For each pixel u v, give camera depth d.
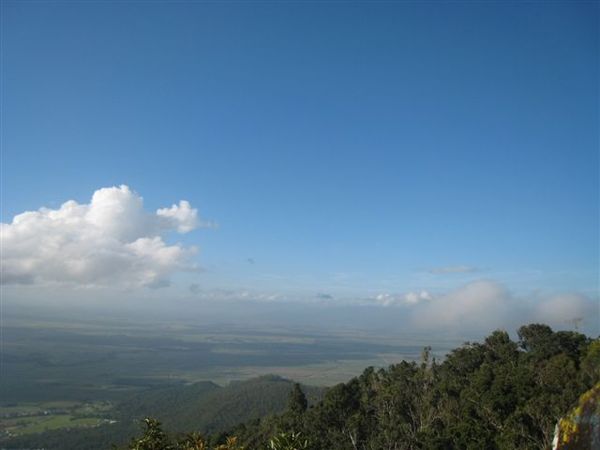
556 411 39.84
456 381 56.41
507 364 58.28
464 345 70.00
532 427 41.53
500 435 41.09
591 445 6.66
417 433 49.19
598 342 48.47
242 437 63.81
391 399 57.16
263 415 103.50
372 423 56.22
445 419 50.22
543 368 51.72
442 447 43.78
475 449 41.09
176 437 33.34
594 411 6.82
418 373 62.62
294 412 63.06
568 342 63.41
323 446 54.00
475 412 47.44
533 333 67.75
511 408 44.59
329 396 59.91
